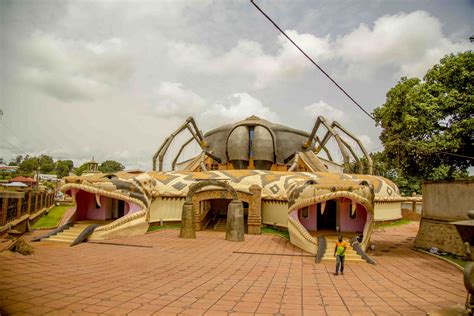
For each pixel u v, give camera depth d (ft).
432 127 77.25
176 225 88.22
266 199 86.53
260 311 28.04
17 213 65.82
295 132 135.64
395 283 38.75
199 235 76.38
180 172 97.66
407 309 29.14
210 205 95.71
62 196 175.52
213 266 45.65
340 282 38.91
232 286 35.81
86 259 47.24
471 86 74.59
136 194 72.02
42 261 44.70
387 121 86.53
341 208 67.82
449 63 77.77
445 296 33.50
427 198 62.28
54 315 25.39
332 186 58.13
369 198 57.93
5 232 53.11
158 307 28.17
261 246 63.16
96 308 27.35
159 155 120.26
